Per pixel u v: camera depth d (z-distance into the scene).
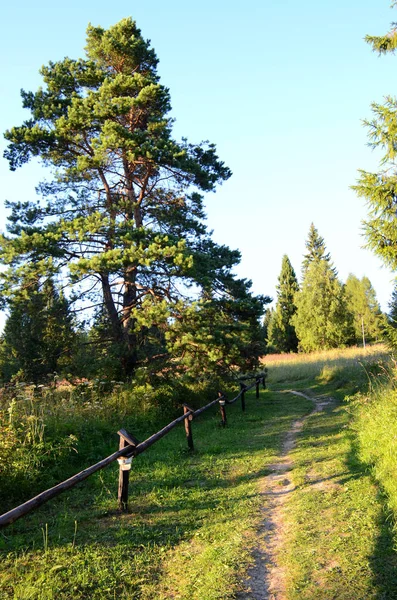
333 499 6.15
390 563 4.32
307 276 50.88
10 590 4.26
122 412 12.39
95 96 16.03
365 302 61.72
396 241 14.05
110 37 17.33
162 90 16.03
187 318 14.96
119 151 16.19
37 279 15.08
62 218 15.38
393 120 13.88
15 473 6.65
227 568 4.52
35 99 17.27
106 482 7.59
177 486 7.38
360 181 14.23
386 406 8.92
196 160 17.38
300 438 10.55
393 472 6.33
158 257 14.12
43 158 17.47
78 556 4.90
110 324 17.19
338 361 28.39
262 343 18.84
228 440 10.93
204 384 16.55
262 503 6.42
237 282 17.72
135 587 4.33
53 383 16.27
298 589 4.07
